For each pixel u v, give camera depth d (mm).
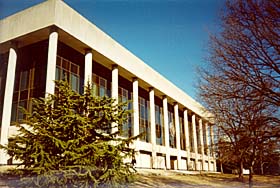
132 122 29219
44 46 21891
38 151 9992
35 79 21516
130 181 11469
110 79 28734
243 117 10750
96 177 10227
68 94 11445
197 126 44719
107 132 11867
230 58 10273
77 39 21703
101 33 24578
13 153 10656
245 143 10867
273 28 9133
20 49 22484
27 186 9953
